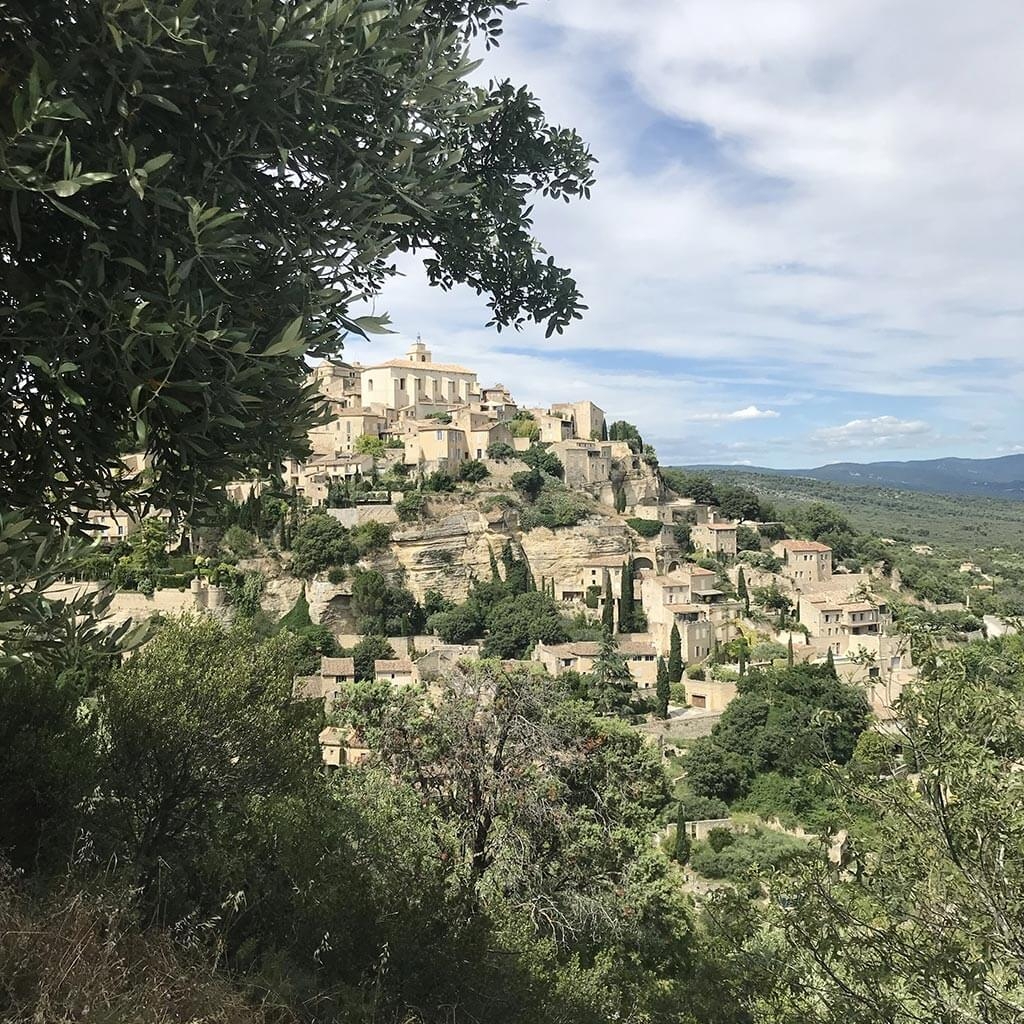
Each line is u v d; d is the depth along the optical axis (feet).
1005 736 20.81
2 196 14.11
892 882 21.35
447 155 18.52
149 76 14.51
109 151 13.97
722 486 460.14
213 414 15.75
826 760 23.95
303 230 16.80
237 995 18.62
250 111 15.35
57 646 15.80
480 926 28.17
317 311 16.99
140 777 33.37
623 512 372.38
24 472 16.98
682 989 29.14
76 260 15.29
